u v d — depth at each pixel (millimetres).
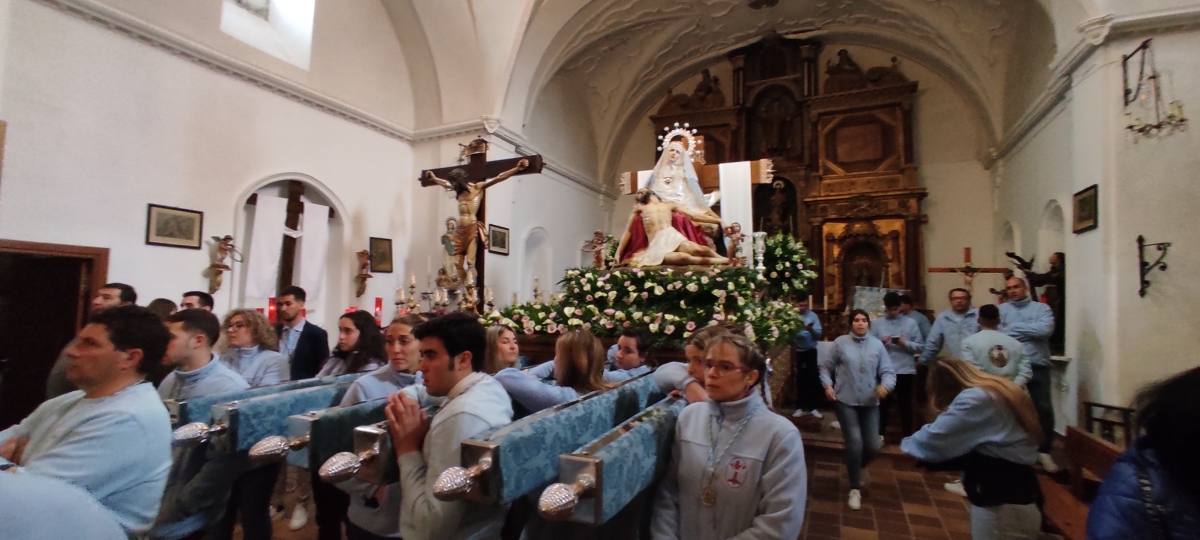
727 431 1974
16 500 1017
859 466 4137
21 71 4641
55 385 2775
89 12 5047
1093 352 5164
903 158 11125
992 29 9219
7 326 5004
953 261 10883
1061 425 5949
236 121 6406
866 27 11445
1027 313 5074
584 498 1406
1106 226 4984
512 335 3262
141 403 1746
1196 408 1084
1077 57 5426
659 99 13617
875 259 11211
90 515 1128
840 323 10930
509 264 9492
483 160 7492
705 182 8297
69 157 4938
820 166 11766
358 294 7820
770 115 12500
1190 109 4785
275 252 6781
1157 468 1143
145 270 5480
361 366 3508
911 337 6066
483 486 1402
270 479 2561
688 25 11578
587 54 11375
